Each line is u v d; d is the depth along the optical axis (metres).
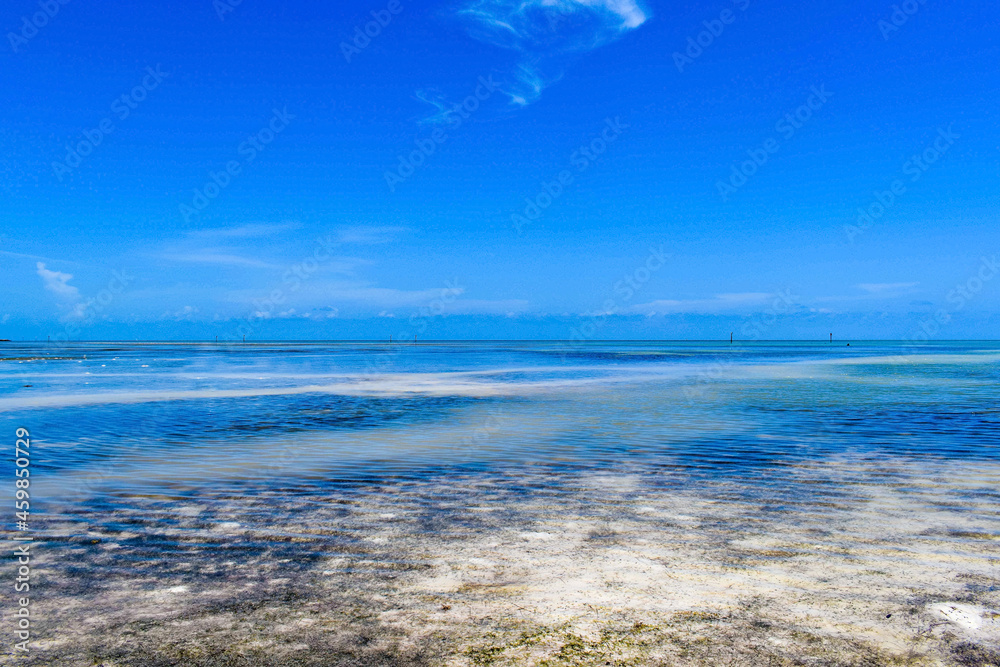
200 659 3.50
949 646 3.66
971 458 9.90
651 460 9.92
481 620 4.03
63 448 10.97
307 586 4.64
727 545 5.63
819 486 8.08
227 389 23.50
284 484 8.23
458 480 8.52
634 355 68.81
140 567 5.08
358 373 34.44
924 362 43.72
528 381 27.66
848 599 4.36
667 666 3.41
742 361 49.38
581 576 4.84
